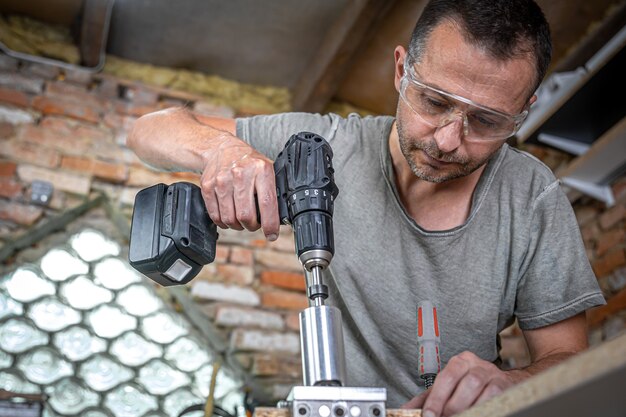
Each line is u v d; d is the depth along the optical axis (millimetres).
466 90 1248
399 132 1348
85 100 3586
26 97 3475
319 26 3488
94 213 3365
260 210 1220
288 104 3918
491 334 1511
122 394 2994
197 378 3139
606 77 2941
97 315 3105
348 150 1548
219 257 3465
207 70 3852
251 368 3252
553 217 1485
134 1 3344
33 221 3219
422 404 1098
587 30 3379
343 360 1003
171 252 1248
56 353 2979
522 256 1476
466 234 1474
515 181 1504
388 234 1494
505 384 1046
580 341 1476
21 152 3348
